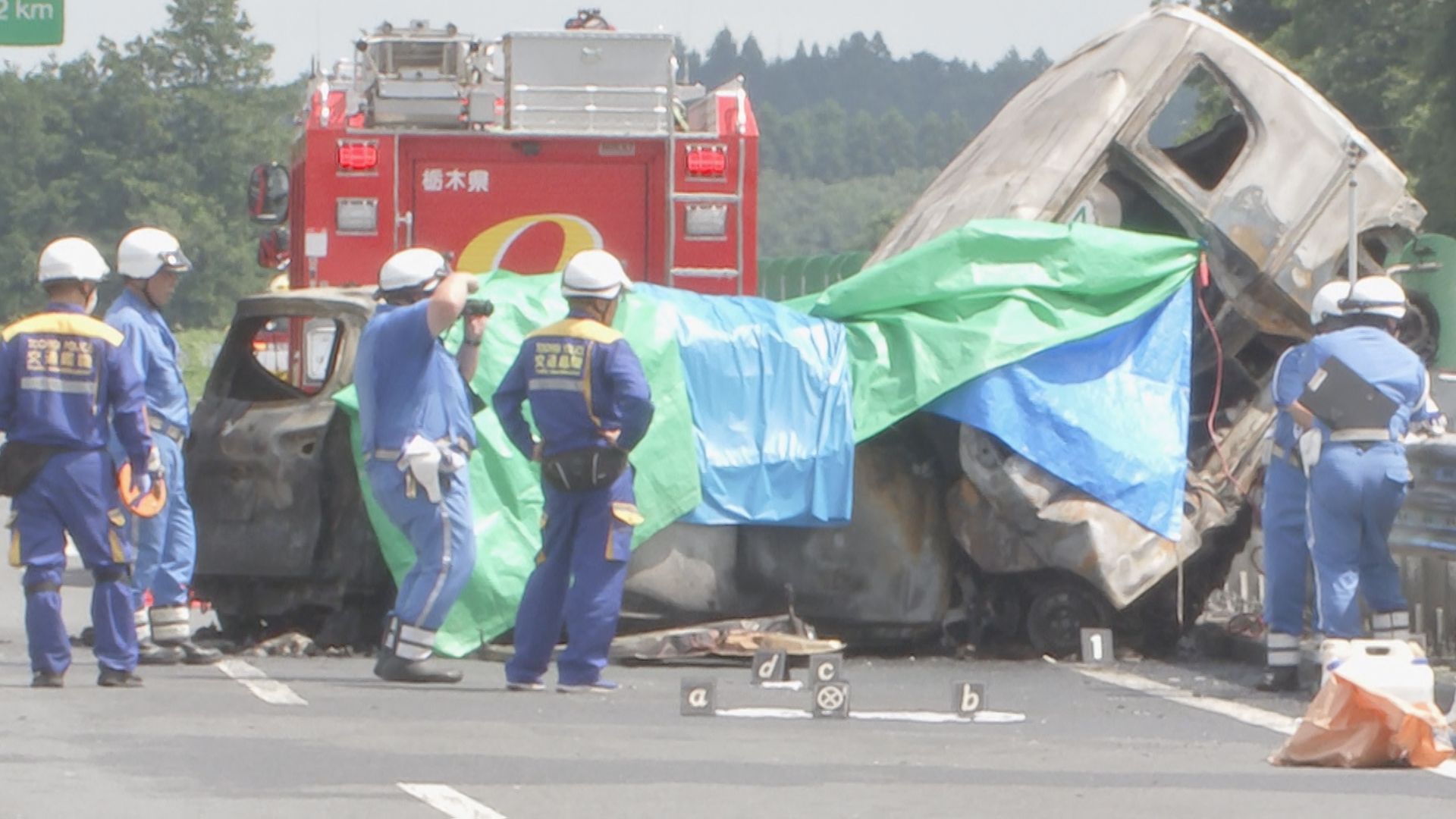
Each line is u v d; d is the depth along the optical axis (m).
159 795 27.58
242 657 43.72
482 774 29.41
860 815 26.98
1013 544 44.94
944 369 44.78
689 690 35.84
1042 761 31.53
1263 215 47.94
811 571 45.19
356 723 33.97
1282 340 49.28
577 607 38.91
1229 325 48.38
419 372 39.38
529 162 57.88
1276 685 40.75
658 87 58.06
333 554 44.31
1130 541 44.88
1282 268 47.84
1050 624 45.78
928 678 42.28
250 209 62.59
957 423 45.88
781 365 44.81
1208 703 38.94
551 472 38.78
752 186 58.28
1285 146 48.34
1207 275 47.38
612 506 38.94
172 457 41.72
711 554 44.62
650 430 43.88
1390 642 32.12
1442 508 42.81
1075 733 34.69
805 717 36.00
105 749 31.11
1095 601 45.72
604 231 58.12
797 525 44.78
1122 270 45.84
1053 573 45.88
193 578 45.44
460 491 39.62
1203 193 48.16
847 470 44.75
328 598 44.66
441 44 58.03
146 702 36.12
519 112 57.72
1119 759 31.83
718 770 30.08
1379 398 39.47
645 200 58.28
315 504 44.12
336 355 46.09
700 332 44.59
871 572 45.34
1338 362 39.53
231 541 44.50
